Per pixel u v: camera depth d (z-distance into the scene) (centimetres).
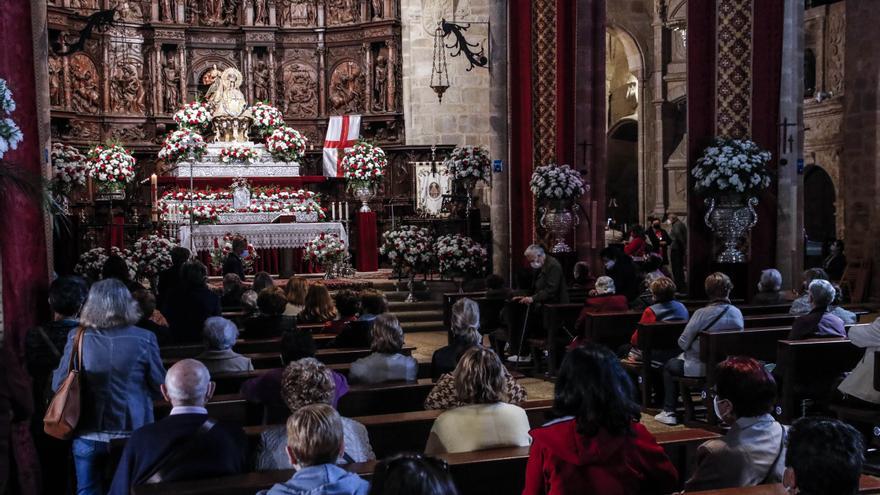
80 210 2156
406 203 2391
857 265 2017
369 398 671
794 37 1498
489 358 506
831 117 2480
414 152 2350
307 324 995
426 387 686
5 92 711
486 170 1942
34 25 948
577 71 1705
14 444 729
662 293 1017
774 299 1162
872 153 1997
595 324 1073
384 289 1870
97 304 580
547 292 1226
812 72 2570
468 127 2433
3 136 712
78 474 581
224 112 2222
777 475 446
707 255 1424
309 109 2577
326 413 391
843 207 2444
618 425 386
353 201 2417
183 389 492
